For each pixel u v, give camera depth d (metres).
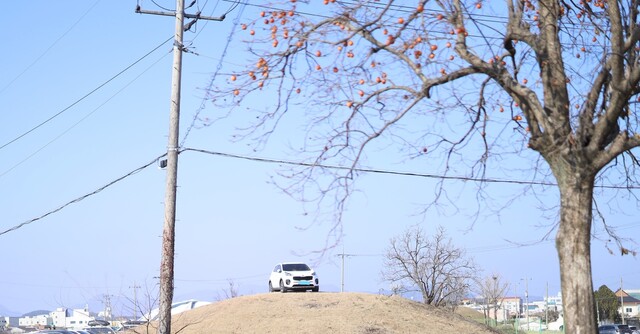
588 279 9.97
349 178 10.68
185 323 35.53
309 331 32.28
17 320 92.12
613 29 10.14
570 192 10.20
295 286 41.22
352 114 10.73
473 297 83.69
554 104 10.46
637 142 10.03
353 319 34.19
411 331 33.88
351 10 10.62
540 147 10.56
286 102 10.87
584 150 10.09
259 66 10.75
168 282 19.53
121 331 28.98
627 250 12.04
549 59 10.58
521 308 116.25
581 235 10.08
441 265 51.56
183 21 21.19
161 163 20.27
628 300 108.31
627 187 12.64
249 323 33.88
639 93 10.65
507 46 11.12
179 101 20.55
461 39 10.83
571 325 9.91
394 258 51.88
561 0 11.96
